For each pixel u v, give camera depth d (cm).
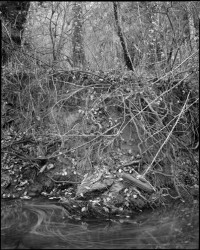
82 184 579
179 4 720
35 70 702
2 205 565
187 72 694
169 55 723
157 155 603
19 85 724
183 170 627
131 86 649
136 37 760
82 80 704
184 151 658
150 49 754
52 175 626
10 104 723
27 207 554
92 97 670
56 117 690
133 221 498
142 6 740
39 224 489
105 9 763
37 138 675
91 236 448
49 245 423
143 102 656
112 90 675
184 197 574
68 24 764
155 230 462
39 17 773
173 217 501
